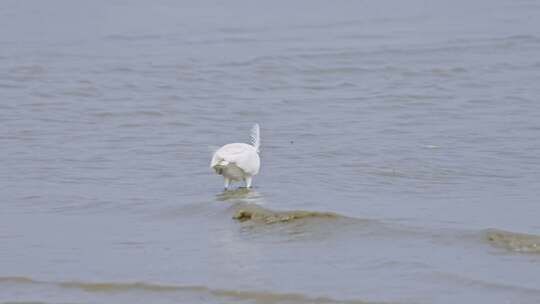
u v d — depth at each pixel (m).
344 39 36.66
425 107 25.36
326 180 17.84
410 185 17.52
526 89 27.30
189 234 14.09
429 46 34.41
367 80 29.53
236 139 22.05
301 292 11.62
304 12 43.62
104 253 13.27
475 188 17.23
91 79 30.19
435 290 11.61
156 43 37.28
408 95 26.95
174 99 27.05
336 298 11.43
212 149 18.81
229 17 43.03
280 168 18.89
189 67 32.06
